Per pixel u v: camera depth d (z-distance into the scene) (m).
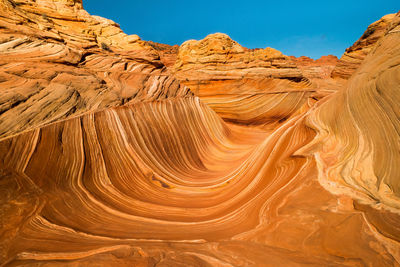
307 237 3.07
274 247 2.99
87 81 9.02
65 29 12.77
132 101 9.58
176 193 6.65
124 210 5.10
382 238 2.72
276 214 3.91
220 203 5.69
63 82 8.11
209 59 19.50
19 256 2.94
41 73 7.96
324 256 2.62
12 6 10.27
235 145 13.34
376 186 3.80
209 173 9.02
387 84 4.73
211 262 2.61
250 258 2.68
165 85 12.84
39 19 11.76
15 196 4.30
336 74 28.94
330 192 4.07
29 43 9.15
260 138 15.26
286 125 8.80
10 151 4.89
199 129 12.40
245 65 19.55
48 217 4.13
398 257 2.40
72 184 5.40
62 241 3.42
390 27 6.54
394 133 4.14
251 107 18.62
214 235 3.73
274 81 19.61
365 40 26.98
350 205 3.58
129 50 14.13
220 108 18.66
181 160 9.37
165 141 9.31
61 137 6.05
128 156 7.34
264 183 5.81
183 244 3.28
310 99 18.81
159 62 14.58
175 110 11.48
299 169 5.24
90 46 12.13
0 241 3.26
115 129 7.65
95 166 6.31
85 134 6.69
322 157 5.22
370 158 4.37
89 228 4.04
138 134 8.28
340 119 5.94
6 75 6.95
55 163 5.50
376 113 4.79
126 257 2.74
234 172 7.97
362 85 5.71
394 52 5.12
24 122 5.66
